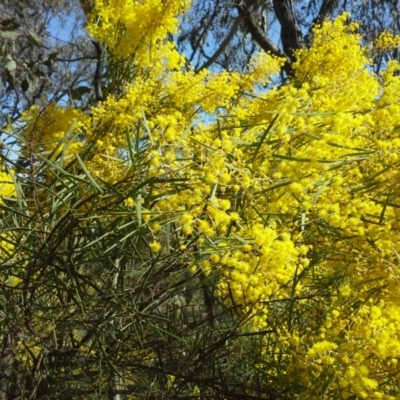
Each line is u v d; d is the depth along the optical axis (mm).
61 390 2580
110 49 2881
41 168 2014
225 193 1819
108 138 2307
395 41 3932
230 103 2926
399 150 1793
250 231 1676
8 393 2643
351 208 1785
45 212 2184
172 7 2793
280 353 2107
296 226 1774
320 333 1954
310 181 1736
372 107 1990
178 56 2791
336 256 1909
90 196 1758
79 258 1912
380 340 1657
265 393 2273
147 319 2156
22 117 2598
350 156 1809
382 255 1745
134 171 1697
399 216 1778
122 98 2711
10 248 2256
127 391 2684
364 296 1804
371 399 1679
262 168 1694
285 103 1795
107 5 2914
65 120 2578
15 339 2471
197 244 1729
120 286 2219
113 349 2518
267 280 1688
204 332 2783
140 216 1560
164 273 2074
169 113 2588
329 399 1751
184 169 1646
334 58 2891
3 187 2223
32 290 2064
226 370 2580
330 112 1782
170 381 2680
